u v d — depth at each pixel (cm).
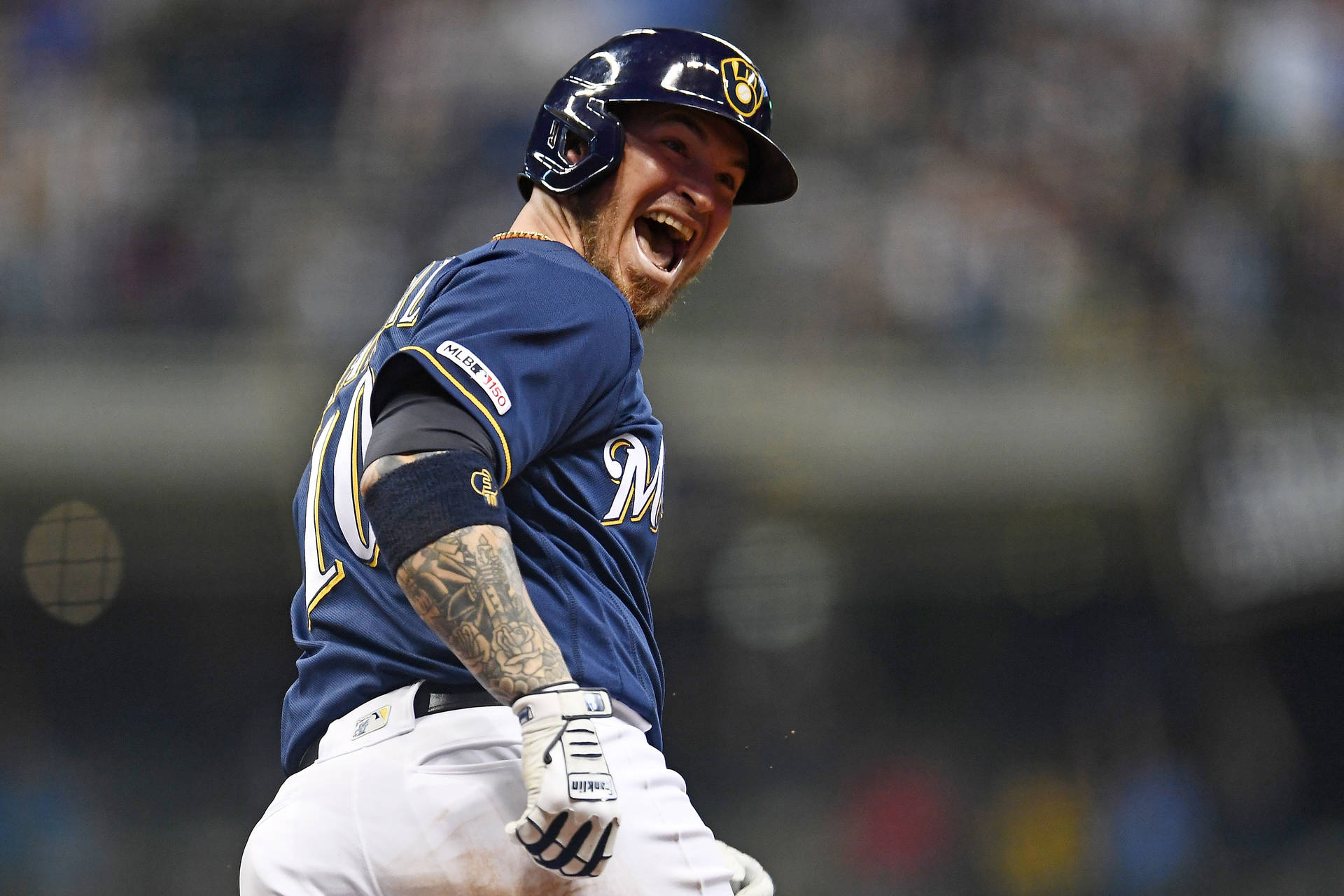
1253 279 3709
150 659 3170
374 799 612
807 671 3347
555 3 3647
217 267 3256
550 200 750
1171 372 3453
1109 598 3553
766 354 3356
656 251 780
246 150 3412
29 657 3098
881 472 3288
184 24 3541
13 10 3531
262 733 3209
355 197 3384
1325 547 3456
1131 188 3750
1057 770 3588
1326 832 3634
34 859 3023
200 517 3072
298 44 3522
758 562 3200
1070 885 3488
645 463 708
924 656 3566
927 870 3394
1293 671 3697
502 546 577
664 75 735
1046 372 3419
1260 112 3959
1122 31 3991
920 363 3397
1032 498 3366
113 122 3381
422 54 3528
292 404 3114
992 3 3981
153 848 3092
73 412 3048
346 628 652
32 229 3219
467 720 621
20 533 3005
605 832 552
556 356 629
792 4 3947
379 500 577
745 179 836
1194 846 3497
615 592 685
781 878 3266
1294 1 4206
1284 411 3503
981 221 3566
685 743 3244
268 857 616
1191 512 3384
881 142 3741
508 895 604
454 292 651
